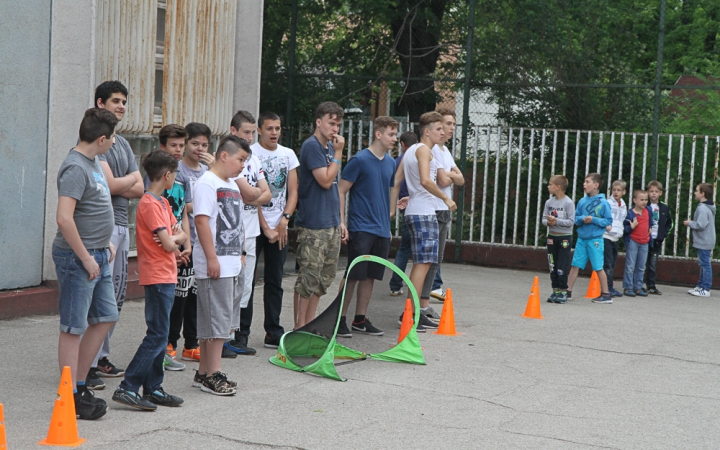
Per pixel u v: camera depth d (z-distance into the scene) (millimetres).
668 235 12336
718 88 11602
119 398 4719
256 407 4945
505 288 10477
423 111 12992
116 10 7812
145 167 4875
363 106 12992
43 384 5180
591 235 9891
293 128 12703
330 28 12938
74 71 7383
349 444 4320
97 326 4648
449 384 5707
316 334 6230
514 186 12500
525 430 4695
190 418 4664
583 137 12211
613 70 12445
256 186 6117
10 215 7051
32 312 7133
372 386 5574
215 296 5180
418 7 12672
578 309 9234
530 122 12461
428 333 7488
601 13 12391
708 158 12164
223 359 6184
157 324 4801
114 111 5293
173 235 4887
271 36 12500
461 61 12781
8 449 4012
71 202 4367
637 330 8055
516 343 7188
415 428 4648
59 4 7352
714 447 4547
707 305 10062
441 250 8148
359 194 7066
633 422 4961
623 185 10305
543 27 12281
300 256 6613
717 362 6773
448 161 8258
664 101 12273
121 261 5465
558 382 5887
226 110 9688
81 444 4129
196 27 9008
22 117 7094
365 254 7012
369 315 8016
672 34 17859
